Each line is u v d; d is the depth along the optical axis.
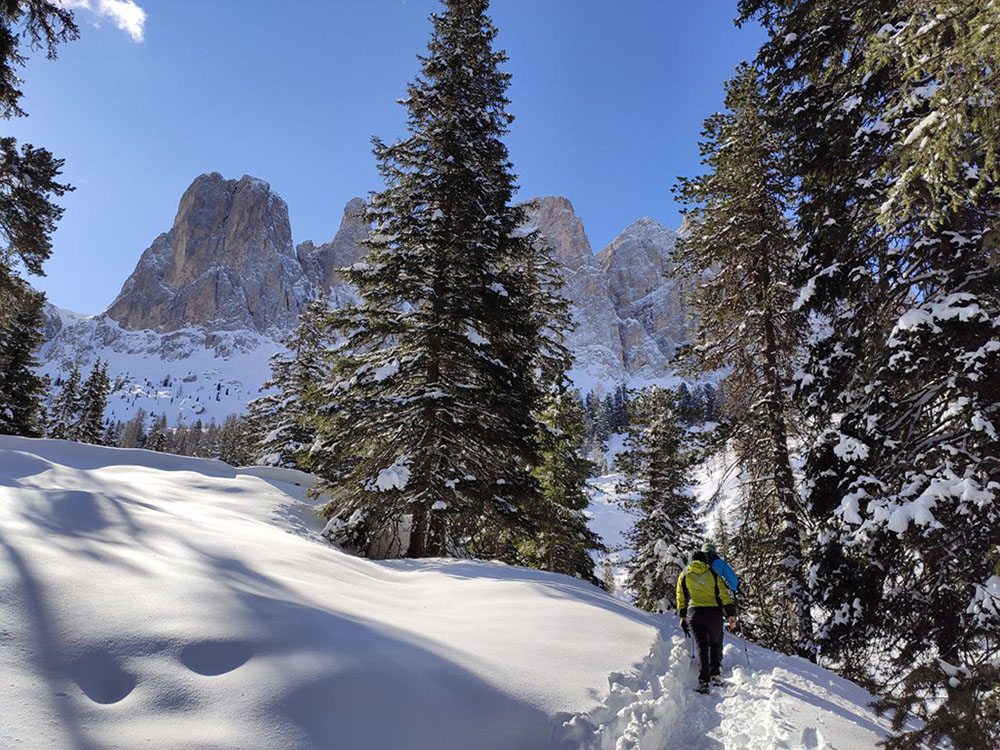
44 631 3.16
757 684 5.81
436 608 6.18
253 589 4.67
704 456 12.13
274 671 3.30
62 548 4.57
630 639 5.84
